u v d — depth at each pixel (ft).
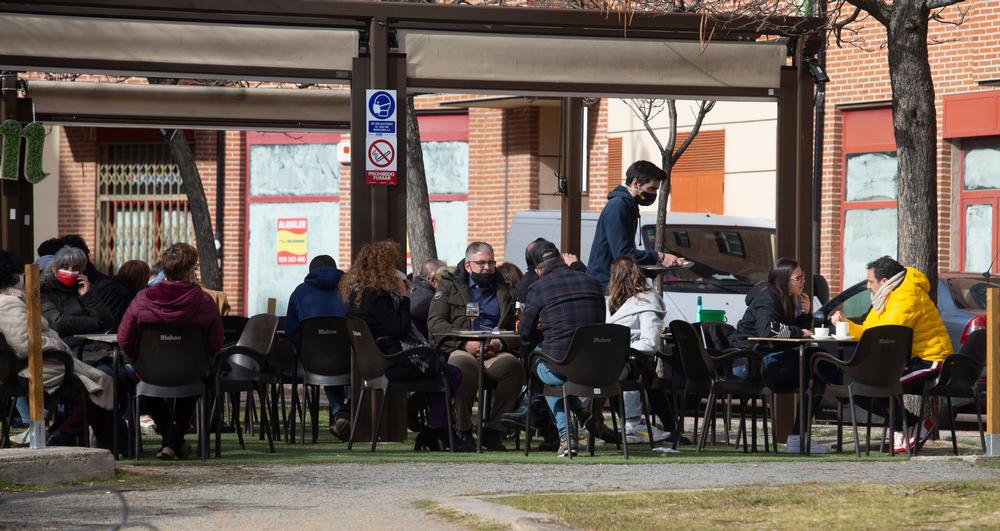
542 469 57.98
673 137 105.19
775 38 78.48
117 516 44.01
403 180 73.61
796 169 76.33
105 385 60.44
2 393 58.65
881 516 42.83
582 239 106.32
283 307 168.04
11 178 86.22
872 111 129.90
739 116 136.56
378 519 43.04
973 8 122.72
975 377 67.21
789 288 69.67
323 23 73.46
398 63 73.61
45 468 51.80
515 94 75.46
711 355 67.97
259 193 169.07
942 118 124.88
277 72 73.31
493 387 68.59
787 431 74.64
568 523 41.37
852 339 65.98
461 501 46.37
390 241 67.62
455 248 158.20
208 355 60.85
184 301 59.67
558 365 62.34
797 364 68.74
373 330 66.18
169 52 72.59
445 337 67.36
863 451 69.05
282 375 74.49
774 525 41.19
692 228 102.12
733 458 63.31
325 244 166.30
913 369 67.77
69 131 177.17
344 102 98.32
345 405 73.61
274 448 67.56
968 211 125.39
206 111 97.19
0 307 58.75
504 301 73.82
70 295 65.16
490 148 154.51
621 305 68.95
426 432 68.08
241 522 42.63
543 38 74.84
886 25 77.20
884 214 129.08
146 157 175.52
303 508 45.65
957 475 55.52
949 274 87.66
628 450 68.74
